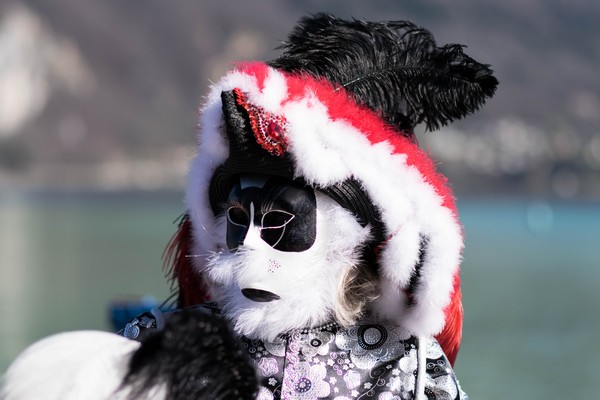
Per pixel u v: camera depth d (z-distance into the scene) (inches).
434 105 115.6
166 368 87.9
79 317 650.2
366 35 115.3
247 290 107.3
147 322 112.3
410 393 109.5
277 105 104.2
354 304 110.0
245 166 106.3
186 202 117.4
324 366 109.1
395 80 113.8
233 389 88.2
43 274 979.3
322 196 107.5
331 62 113.0
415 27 118.1
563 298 823.1
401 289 108.9
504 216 3720.5
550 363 492.7
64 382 89.0
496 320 663.1
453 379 111.8
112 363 90.8
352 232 107.2
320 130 104.5
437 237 106.8
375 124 107.7
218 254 110.4
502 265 1210.6
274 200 106.0
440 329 109.4
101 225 2214.6
